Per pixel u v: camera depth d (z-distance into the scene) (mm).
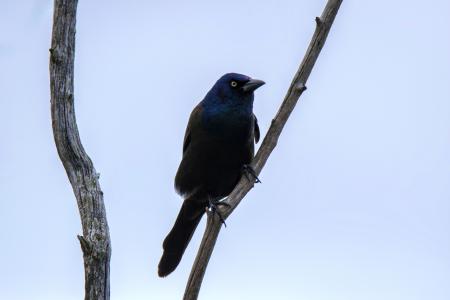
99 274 8375
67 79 8750
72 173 8758
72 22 8742
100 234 8469
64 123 8727
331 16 10531
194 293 10234
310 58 10711
